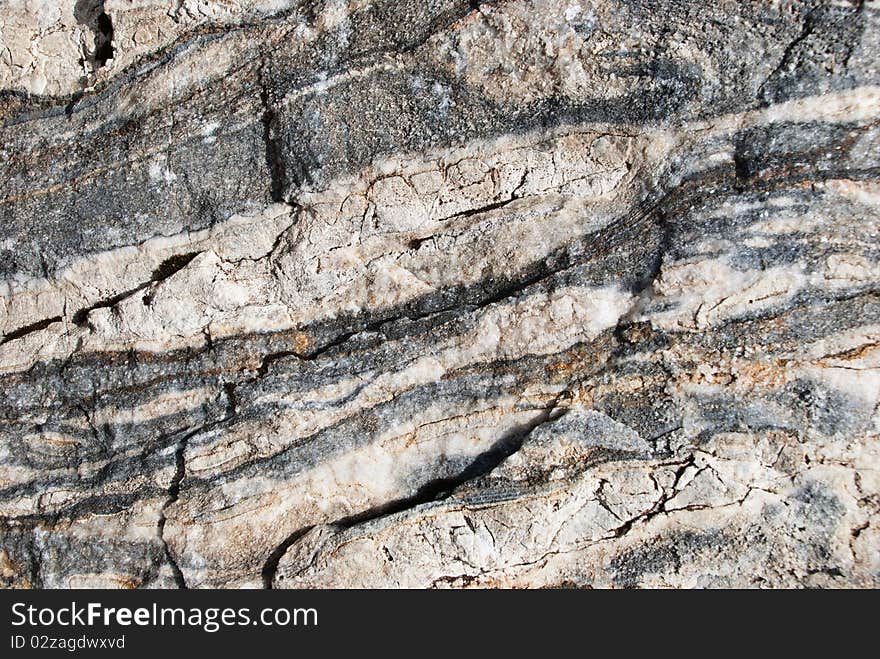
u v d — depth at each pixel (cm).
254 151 70
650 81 65
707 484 64
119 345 72
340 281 70
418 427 68
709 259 65
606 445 65
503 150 67
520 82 67
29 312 74
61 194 72
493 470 66
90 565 69
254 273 71
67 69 74
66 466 71
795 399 64
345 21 69
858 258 64
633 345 66
